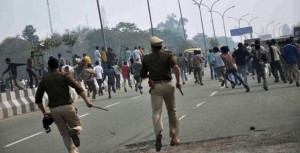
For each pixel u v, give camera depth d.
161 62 10.80
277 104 17.16
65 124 10.38
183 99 23.28
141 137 13.17
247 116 14.90
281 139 10.18
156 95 10.77
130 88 40.72
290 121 12.89
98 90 38.34
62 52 139.75
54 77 10.29
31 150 13.16
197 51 33.72
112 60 43.47
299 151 8.71
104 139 13.55
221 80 29.33
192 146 10.66
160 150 10.61
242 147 9.74
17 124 20.97
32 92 29.06
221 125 13.59
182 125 14.48
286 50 24.69
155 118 10.57
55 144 13.77
